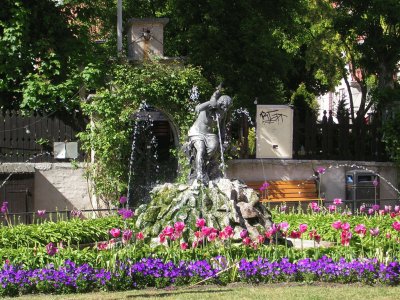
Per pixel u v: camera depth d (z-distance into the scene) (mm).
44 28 20797
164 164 21312
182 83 19922
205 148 13570
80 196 19672
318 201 20391
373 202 21047
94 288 10008
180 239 11945
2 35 20312
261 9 24797
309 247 11930
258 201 12922
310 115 22000
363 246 11484
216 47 23859
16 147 19422
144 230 12828
